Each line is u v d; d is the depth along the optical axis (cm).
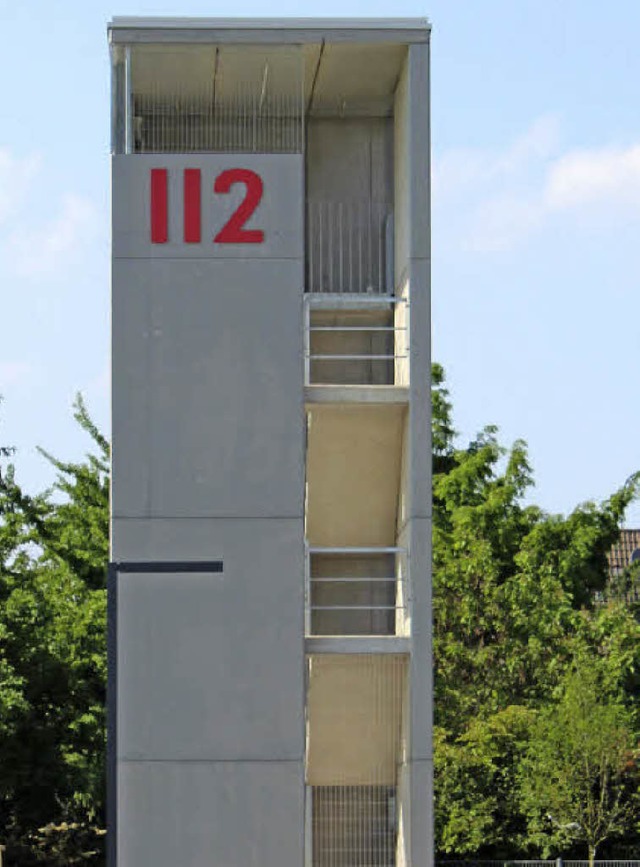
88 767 6481
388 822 3822
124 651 3447
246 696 3450
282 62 3606
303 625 3469
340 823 3834
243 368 3503
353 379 3866
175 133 3644
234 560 3472
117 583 3241
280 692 3450
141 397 3491
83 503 8269
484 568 6850
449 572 6850
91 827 7094
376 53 3631
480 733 6259
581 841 6394
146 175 3522
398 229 3759
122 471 3478
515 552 7250
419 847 3469
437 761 6281
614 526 7438
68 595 7531
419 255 3553
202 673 3450
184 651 3450
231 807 3431
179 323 3503
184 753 3434
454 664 6669
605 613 6844
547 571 6931
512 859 6444
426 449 3534
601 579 7475
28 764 6362
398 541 3803
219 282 3516
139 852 3419
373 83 3791
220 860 3419
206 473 3484
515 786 6338
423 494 3534
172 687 3444
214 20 3581
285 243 3528
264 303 3516
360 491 3803
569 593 7081
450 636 6712
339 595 3881
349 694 3678
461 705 6556
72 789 6444
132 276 3506
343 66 3694
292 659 3459
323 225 3844
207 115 3650
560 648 6750
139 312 3503
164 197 3522
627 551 10475
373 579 3634
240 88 3641
